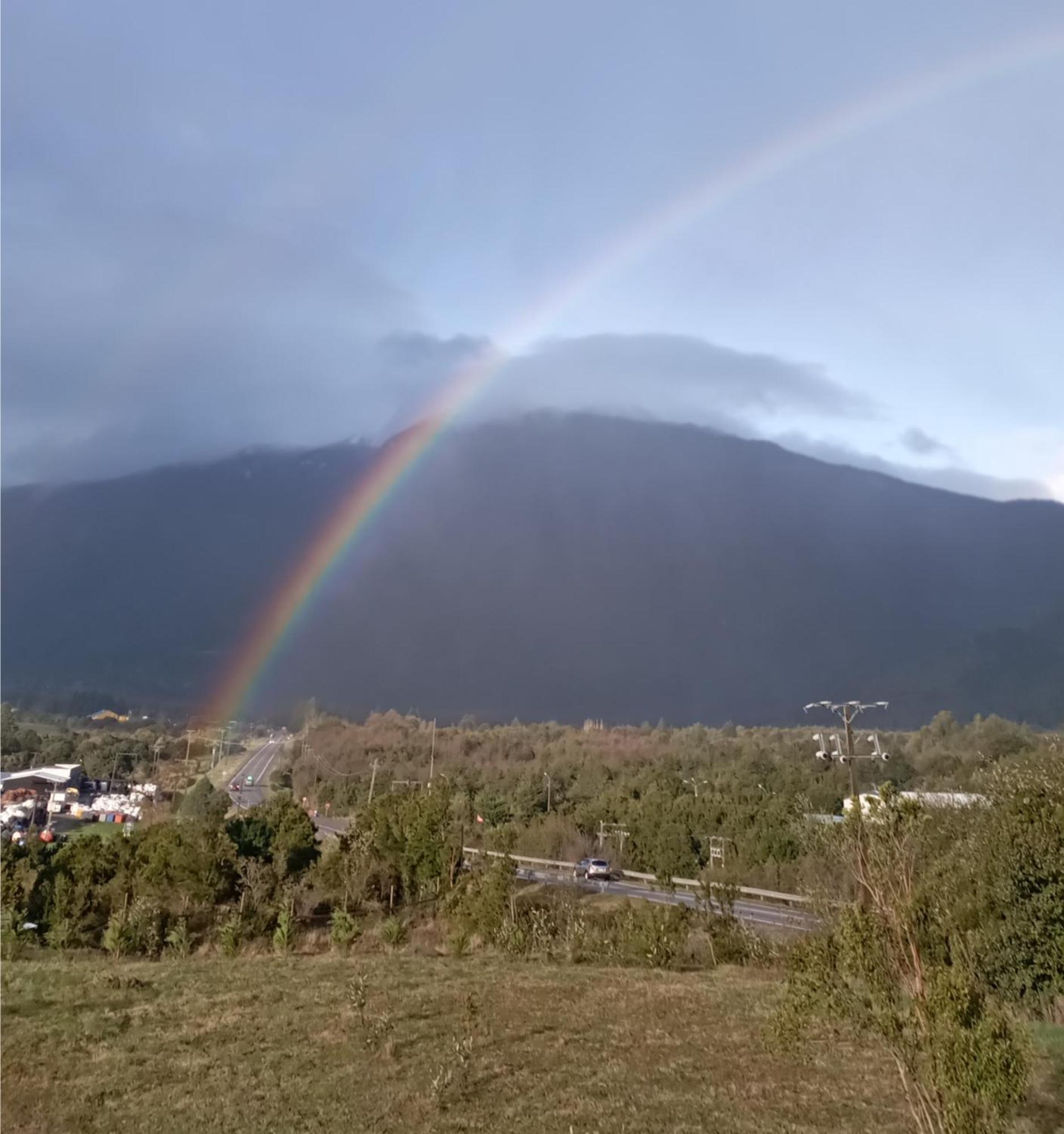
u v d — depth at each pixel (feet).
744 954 75.77
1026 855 47.50
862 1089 36.81
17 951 71.72
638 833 173.37
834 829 46.60
